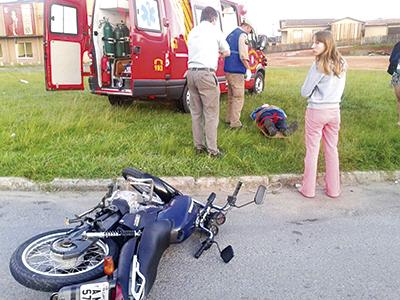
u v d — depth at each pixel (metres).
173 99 8.05
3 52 30.98
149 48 7.16
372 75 16.44
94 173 5.02
